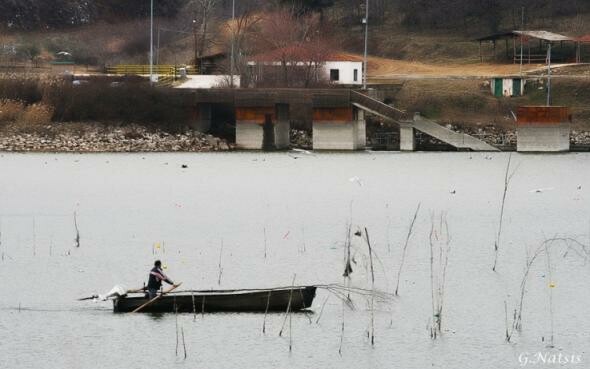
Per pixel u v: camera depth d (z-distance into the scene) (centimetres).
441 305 16025
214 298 15925
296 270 18912
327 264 19438
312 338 14912
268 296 15938
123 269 19000
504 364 14075
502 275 18512
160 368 13875
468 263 19488
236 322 15525
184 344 14350
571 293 17300
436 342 14838
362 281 18038
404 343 14812
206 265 19350
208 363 14012
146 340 14850
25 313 16025
